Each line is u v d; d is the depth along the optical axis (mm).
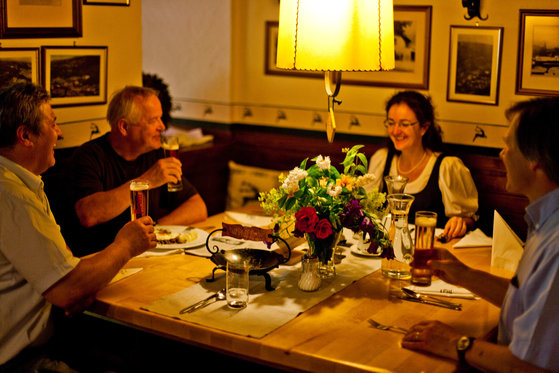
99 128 3330
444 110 3635
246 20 4238
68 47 3084
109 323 2375
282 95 4195
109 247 2010
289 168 4230
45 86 2996
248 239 2264
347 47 1973
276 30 4117
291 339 1666
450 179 3145
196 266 2244
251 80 4301
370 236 2064
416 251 2053
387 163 3330
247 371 2119
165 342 2289
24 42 2879
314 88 4059
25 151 1993
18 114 1944
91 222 2695
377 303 1930
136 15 3461
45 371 1941
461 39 3498
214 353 2191
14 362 1986
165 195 3158
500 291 1894
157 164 2695
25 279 1933
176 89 4566
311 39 1988
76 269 1898
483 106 3498
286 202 2041
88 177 2809
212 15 4301
